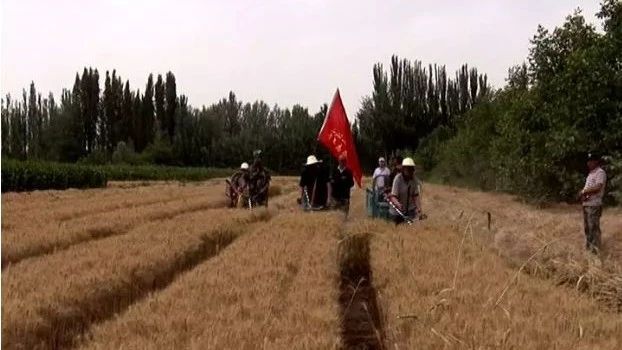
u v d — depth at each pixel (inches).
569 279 365.1
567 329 237.1
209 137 3799.2
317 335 231.5
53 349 272.4
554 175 1047.6
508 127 1135.0
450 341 214.1
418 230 494.3
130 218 652.7
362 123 3095.5
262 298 281.0
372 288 363.6
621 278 341.4
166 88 4023.1
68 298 303.6
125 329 242.7
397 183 544.1
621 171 886.4
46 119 3996.1
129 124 3924.7
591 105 937.5
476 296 278.4
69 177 1756.9
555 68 1043.9
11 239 476.1
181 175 2851.9
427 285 298.7
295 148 3572.8
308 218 575.5
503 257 424.5
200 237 511.2
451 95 3213.6
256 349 214.4
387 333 247.8
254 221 649.0
